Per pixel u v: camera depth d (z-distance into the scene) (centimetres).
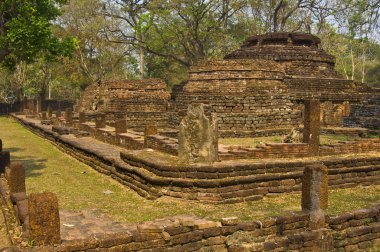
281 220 695
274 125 2112
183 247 631
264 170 922
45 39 1195
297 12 4253
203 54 4053
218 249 654
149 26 3809
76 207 848
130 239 598
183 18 3834
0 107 4425
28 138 2184
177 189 884
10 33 1127
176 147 1057
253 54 2805
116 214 791
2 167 1045
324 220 724
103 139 1642
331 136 2031
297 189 944
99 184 1093
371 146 1166
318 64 2812
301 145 1065
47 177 1166
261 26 4241
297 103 2342
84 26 4003
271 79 2319
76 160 1495
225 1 3900
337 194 952
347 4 3503
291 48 2822
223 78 2330
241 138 1961
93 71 4534
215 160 948
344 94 2461
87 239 578
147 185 938
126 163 1095
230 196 867
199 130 916
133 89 2827
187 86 2497
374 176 1059
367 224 761
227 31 4159
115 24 4172
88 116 2533
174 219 655
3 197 825
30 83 5222
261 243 670
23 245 561
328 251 718
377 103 2394
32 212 555
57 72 4453
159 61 4844
